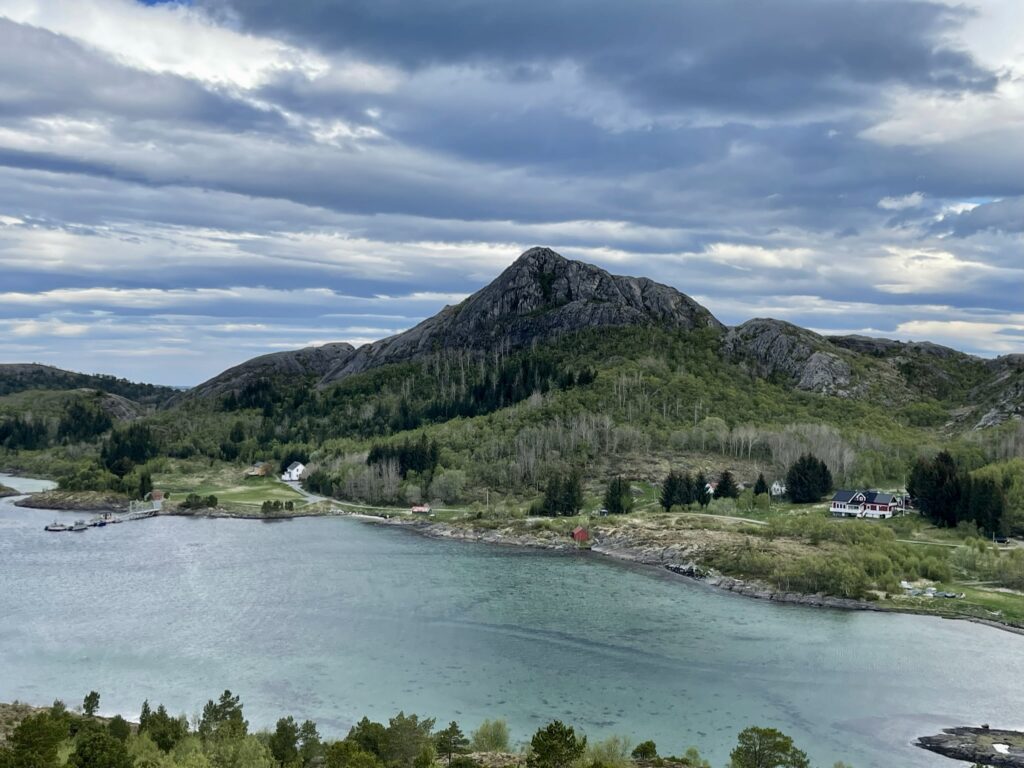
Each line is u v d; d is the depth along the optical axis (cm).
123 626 12444
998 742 8575
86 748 5850
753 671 10706
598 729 8750
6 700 9406
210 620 12825
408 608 13675
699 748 8312
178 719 7688
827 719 9162
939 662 11125
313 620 12875
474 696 9700
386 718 9006
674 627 12731
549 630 12462
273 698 9569
